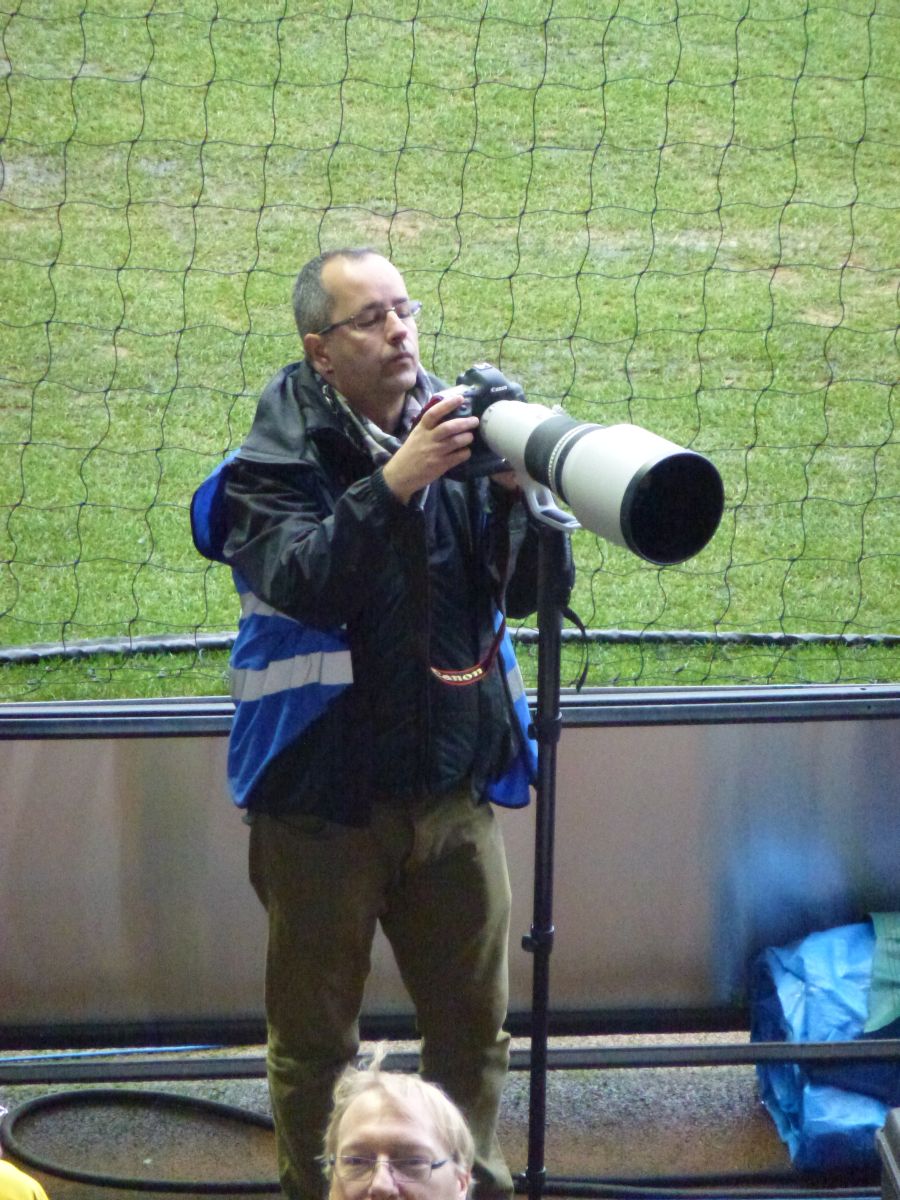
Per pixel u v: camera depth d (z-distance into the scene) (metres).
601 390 22.75
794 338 24.27
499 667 9.93
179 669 16.42
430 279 24.78
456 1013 10.16
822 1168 11.74
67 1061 11.75
